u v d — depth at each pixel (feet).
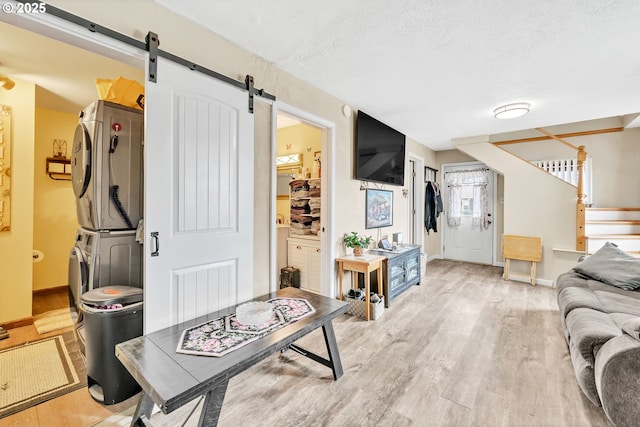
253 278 7.11
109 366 5.23
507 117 10.88
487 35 6.18
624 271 7.77
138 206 6.36
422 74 8.09
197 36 5.86
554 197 13.19
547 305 10.68
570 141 15.11
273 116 7.47
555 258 13.10
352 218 10.94
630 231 12.65
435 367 6.63
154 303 5.22
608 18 5.54
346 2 5.21
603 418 5.01
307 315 5.65
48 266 11.48
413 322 9.19
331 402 5.47
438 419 5.04
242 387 5.91
